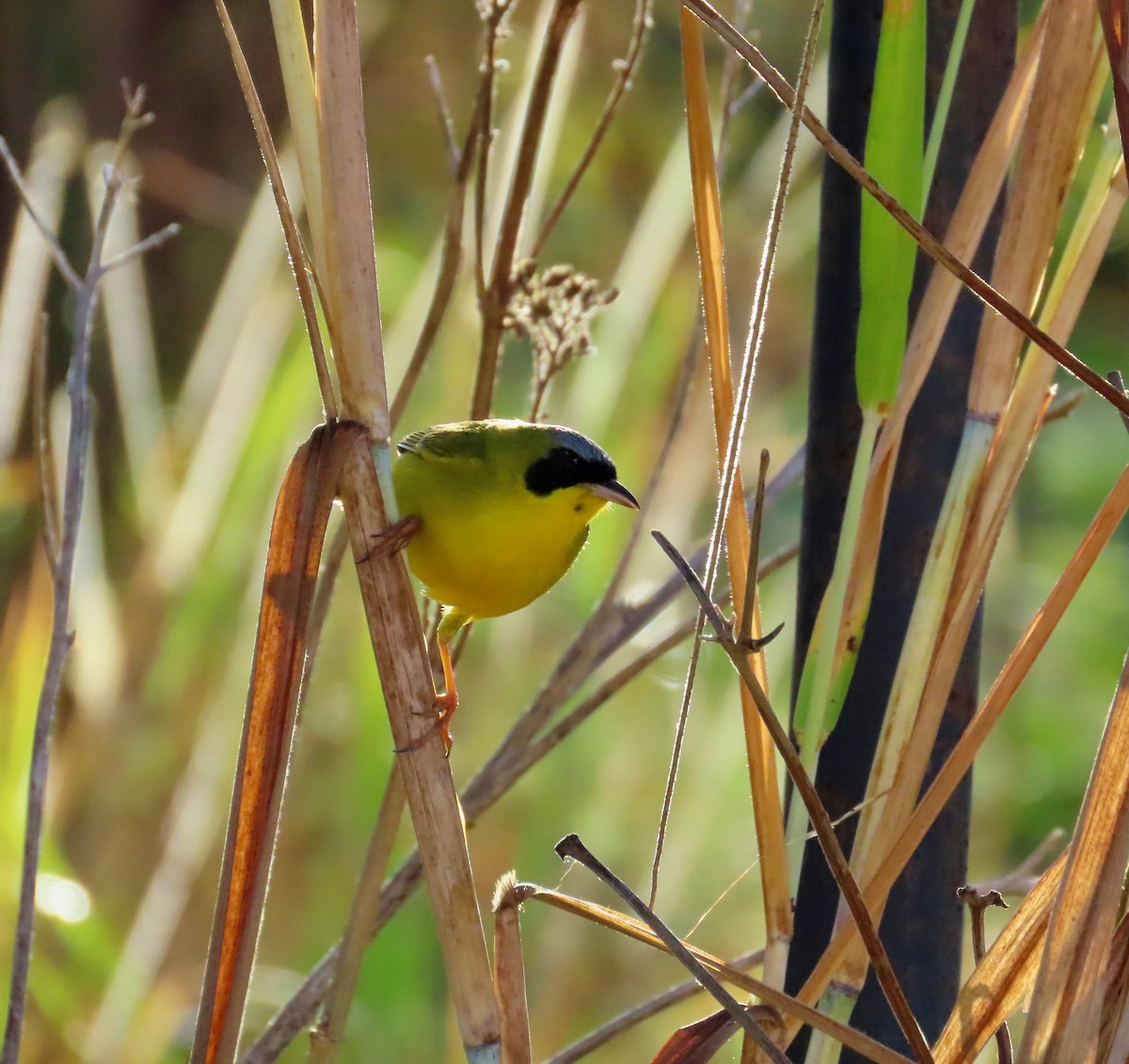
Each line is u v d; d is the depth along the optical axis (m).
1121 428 8.48
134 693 6.08
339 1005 5.91
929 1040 5.90
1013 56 5.91
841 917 5.88
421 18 8.47
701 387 6.11
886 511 5.91
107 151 6.26
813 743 5.88
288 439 6.09
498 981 5.88
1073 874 5.85
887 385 5.88
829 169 5.91
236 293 6.09
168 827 6.07
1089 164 6.74
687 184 6.06
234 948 5.86
